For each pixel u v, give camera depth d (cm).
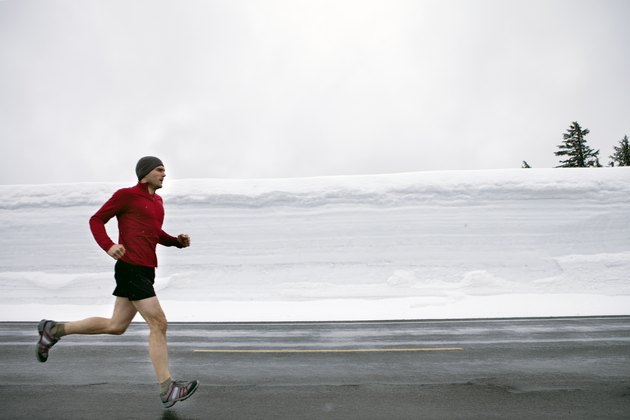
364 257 1374
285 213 1452
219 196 1483
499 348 579
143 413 333
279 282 1333
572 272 1269
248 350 577
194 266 1375
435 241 1384
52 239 1444
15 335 717
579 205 1414
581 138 4688
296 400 364
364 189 1478
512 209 1416
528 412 332
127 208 330
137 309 334
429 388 397
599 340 631
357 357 530
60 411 339
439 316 933
